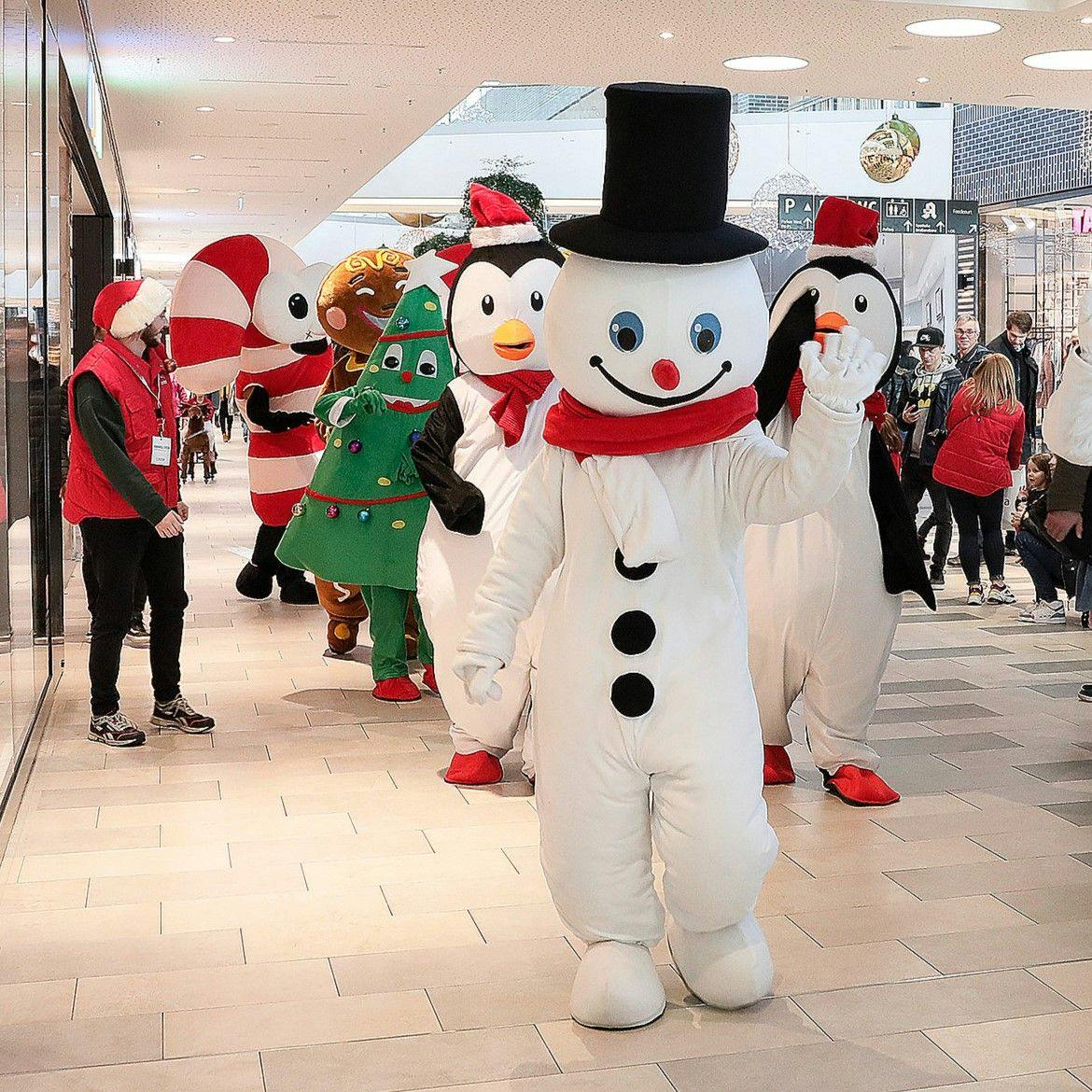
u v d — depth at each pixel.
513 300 4.37
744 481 2.79
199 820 4.36
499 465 4.53
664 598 2.83
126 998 3.13
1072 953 3.35
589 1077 2.77
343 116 10.30
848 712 4.44
